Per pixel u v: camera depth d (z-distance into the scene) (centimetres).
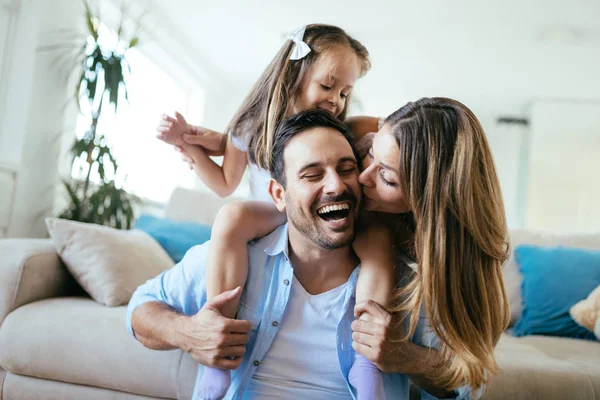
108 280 173
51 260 176
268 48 503
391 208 108
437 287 99
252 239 118
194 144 153
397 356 102
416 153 100
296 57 139
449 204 100
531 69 494
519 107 581
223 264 110
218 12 434
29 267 164
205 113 578
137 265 184
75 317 153
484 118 612
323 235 102
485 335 102
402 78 540
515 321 195
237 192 490
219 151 156
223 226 113
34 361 149
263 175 135
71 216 303
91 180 326
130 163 448
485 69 504
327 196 99
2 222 282
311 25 145
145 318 117
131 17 406
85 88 310
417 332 113
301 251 110
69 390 149
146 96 486
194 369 139
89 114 323
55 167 319
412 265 117
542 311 189
